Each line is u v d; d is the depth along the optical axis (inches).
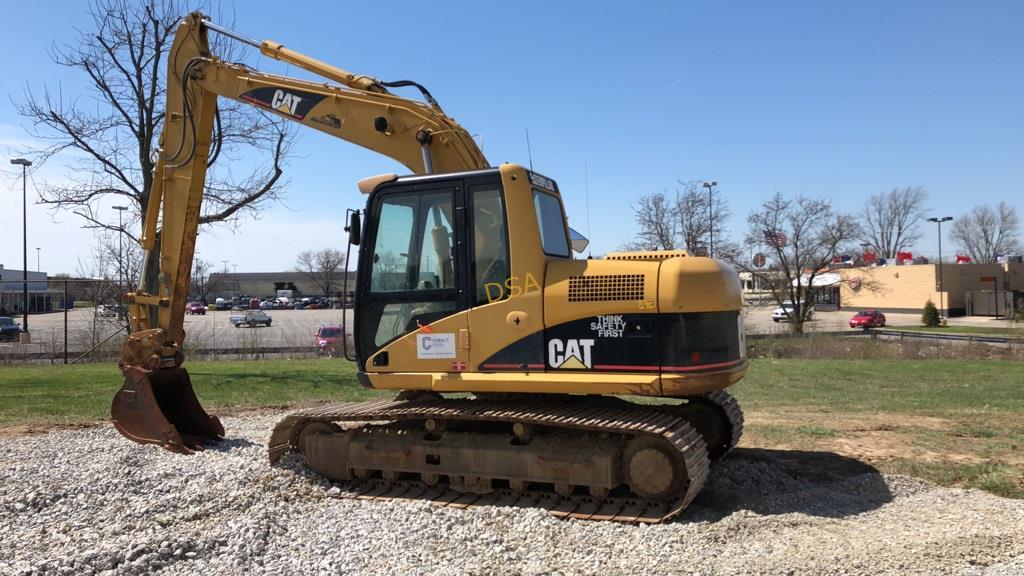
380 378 264.4
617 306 237.0
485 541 209.6
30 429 406.3
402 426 278.1
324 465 278.7
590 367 239.8
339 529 223.5
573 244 301.4
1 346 968.3
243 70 323.6
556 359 243.4
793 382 673.0
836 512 237.6
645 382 232.4
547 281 246.8
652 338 234.2
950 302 2108.8
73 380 648.4
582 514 233.5
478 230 255.1
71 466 301.4
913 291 2198.6
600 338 239.1
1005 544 197.5
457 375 253.3
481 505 248.1
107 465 297.0
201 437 346.6
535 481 248.1
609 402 268.7
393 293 264.1
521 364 246.5
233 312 2645.2
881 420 426.3
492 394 275.0
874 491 262.7
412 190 263.9
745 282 1909.4
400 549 204.5
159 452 316.8
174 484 269.0
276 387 614.5
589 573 184.1
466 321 252.7
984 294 2046.0
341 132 306.3
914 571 179.0
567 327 242.8
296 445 292.2
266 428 412.5
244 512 238.5
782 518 225.3
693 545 203.3
